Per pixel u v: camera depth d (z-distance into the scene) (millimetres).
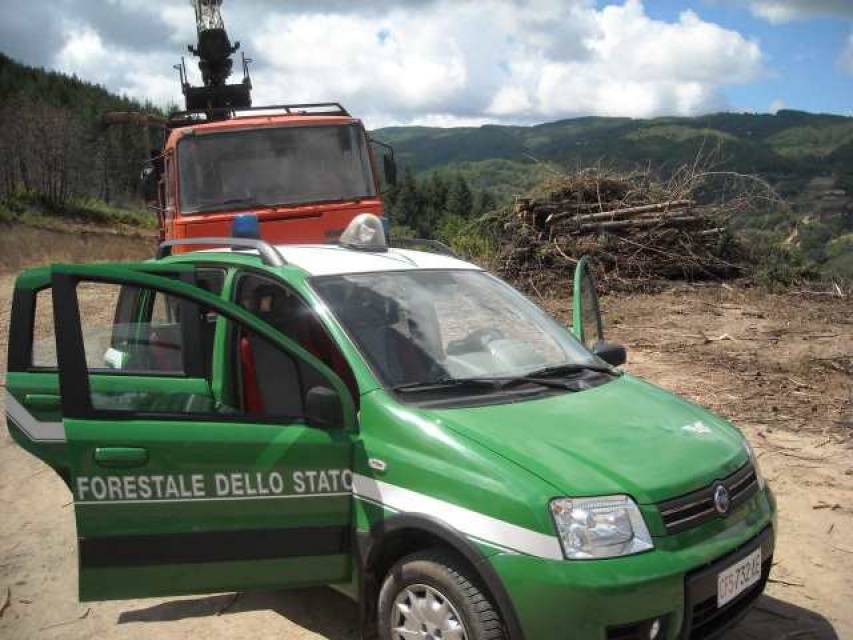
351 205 9680
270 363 4258
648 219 15383
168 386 4090
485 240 16703
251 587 3613
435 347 4055
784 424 7379
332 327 3971
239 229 6312
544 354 4363
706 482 3383
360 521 3547
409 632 3408
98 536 3506
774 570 4777
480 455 3264
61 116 105750
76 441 3453
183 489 3527
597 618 2955
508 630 3055
